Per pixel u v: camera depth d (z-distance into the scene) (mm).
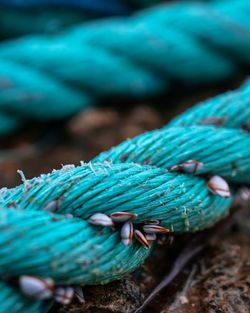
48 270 633
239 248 779
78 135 966
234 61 1005
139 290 719
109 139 950
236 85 1025
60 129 993
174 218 705
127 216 667
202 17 986
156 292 723
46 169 923
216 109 792
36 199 661
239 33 977
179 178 720
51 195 662
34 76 967
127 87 984
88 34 1000
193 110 807
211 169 738
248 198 787
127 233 666
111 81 977
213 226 788
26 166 933
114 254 662
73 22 1057
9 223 629
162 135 745
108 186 672
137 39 976
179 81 1006
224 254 770
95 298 693
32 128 997
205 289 736
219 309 712
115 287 703
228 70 1011
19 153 957
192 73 994
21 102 959
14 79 959
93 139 956
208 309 716
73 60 967
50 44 988
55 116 982
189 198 711
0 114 969
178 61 980
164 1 1095
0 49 1004
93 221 660
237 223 806
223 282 740
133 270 697
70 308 687
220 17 983
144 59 978
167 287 737
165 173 716
